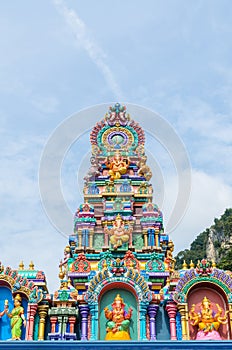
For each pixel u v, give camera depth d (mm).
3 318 25078
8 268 25750
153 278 27375
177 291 25109
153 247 29984
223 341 21281
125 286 25875
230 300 24812
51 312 24906
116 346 21203
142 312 24953
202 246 94125
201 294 25906
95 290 25375
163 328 25219
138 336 24547
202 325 24281
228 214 89250
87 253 30047
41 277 26734
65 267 31344
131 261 27703
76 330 25219
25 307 25375
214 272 25500
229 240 75625
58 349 21203
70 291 26281
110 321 24875
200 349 21203
